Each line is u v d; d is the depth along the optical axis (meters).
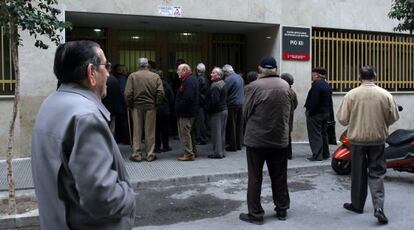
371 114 5.84
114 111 9.91
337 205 6.68
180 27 12.06
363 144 5.93
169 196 7.19
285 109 5.71
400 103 13.07
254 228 5.68
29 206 6.11
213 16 10.64
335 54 12.20
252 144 5.74
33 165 2.19
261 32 12.23
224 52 13.31
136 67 12.80
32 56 9.17
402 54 13.09
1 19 5.70
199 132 11.36
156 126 10.09
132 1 9.89
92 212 2.02
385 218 5.81
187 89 9.04
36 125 2.18
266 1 11.19
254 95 5.70
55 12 6.26
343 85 12.28
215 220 6.02
